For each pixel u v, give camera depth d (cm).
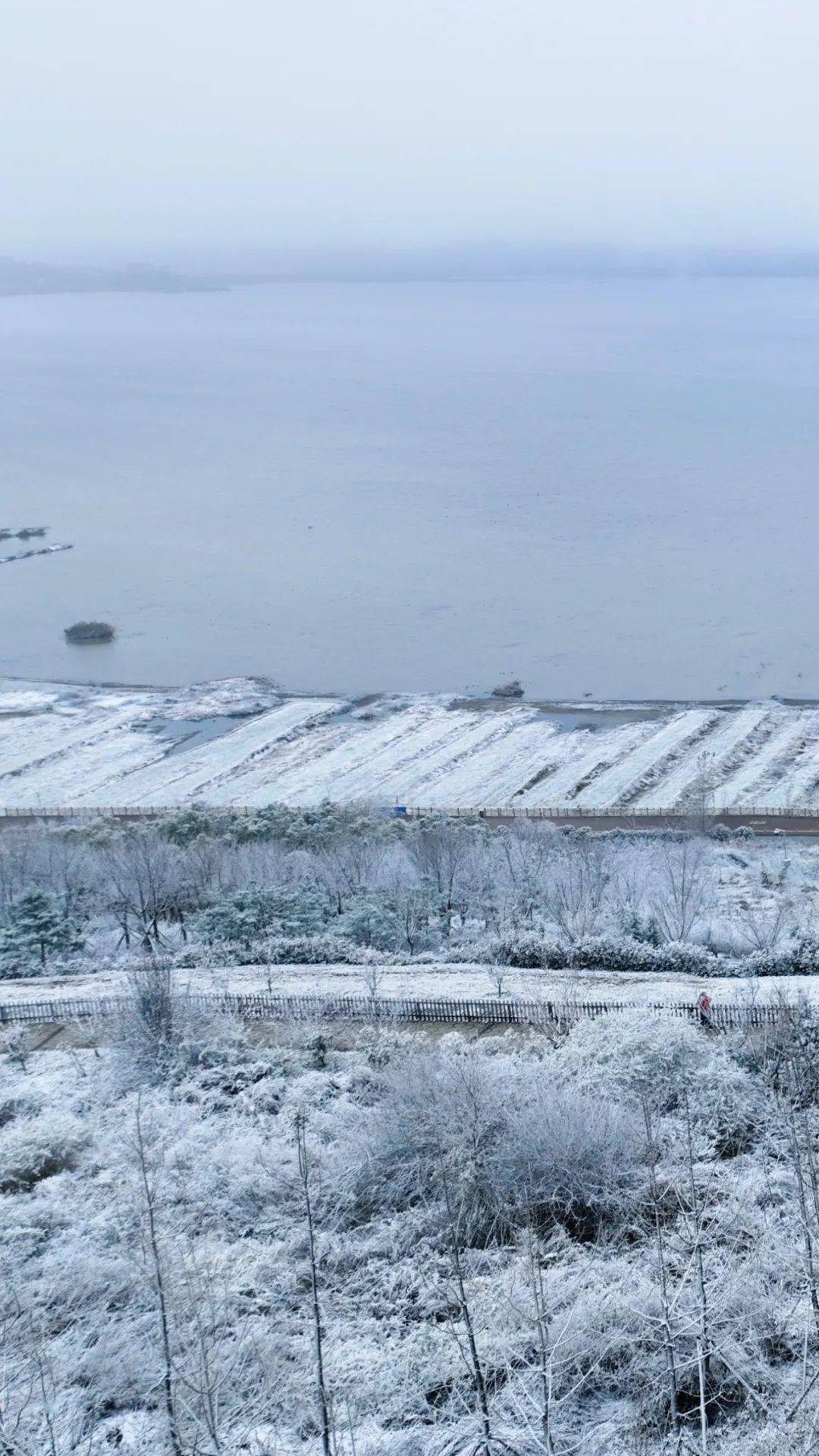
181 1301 2673
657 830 7288
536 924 5412
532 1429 2339
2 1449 2312
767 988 4416
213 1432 2233
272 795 8519
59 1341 2703
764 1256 2694
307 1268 2916
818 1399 2316
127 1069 4109
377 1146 3375
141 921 5722
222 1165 3422
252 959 5088
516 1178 3178
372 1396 2516
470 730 9669
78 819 8025
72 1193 3378
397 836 6756
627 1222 3016
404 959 5006
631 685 10550
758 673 10694
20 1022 4634
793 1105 3394
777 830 7331
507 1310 2620
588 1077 3650
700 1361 2258
